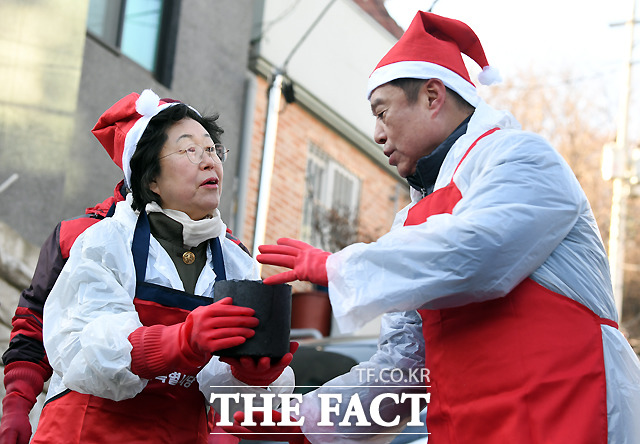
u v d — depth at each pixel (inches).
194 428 105.2
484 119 103.0
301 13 445.7
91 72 301.9
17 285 251.3
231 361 91.8
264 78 415.2
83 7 279.4
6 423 110.0
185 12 349.1
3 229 249.6
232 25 378.3
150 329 94.5
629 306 859.4
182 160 106.9
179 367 92.4
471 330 95.0
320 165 469.1
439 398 97.6
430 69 103.7
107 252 101.6
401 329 112.3
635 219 874.8
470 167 98.0
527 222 90.5
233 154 376.8
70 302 100.4
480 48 111.3
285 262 93.0
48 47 268.5
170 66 341.4
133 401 100.6
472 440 93.0
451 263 89.2
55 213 267.7
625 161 679.1
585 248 96.0
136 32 331.3
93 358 93.4
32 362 113.6
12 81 258.1
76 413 99.7
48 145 266.8
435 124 103.7
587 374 90.4
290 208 442.9
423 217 100.0
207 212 109.0
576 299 93.7
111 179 307.1
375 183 510.6
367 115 496.7
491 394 92.4
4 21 256.4
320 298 394.6
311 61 453.7
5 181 252.7
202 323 89.0
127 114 110.8
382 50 512.4
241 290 90.1
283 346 90.8
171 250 107.0
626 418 90.4
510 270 90.4
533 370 90.7
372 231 503.2
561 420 88.9
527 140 96.3
